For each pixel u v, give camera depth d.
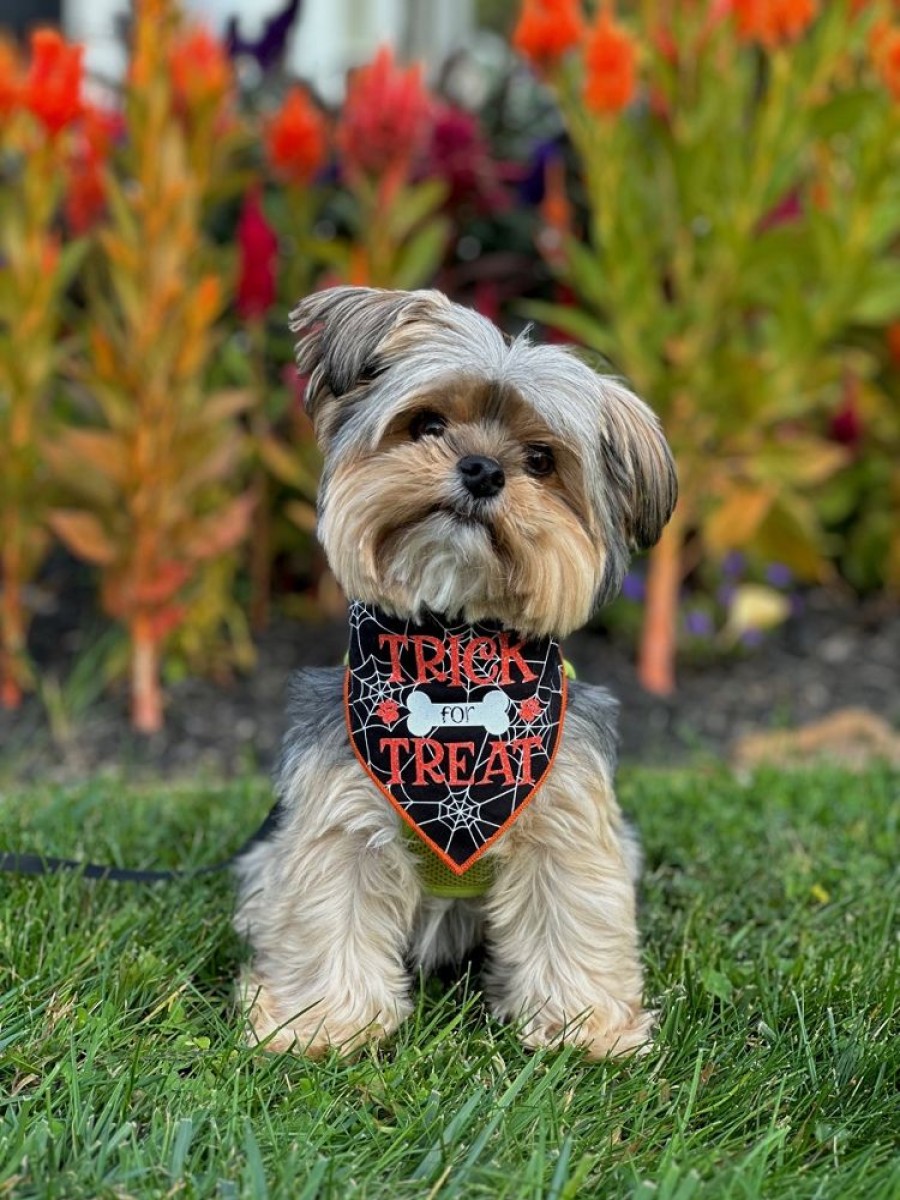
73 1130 0.69
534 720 0.81
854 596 1.84
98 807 1.10
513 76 1.85
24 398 1.36
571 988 0.83
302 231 1.54
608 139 1.40
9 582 1.43
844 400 1.72
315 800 0.82
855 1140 0.73
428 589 0.80
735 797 1.20
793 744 1.42
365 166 1.48
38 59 1.26
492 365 0.81
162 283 1.32
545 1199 0.67
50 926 0.88
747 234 1.42
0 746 1.38
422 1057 0.78
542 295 1.74
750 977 0.87
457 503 0.79
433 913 0.87
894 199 1.45
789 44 1.40
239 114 1.65
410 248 1.48
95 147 1.40
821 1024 0.81
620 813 0.89
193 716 1.45
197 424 1.38
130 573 1.40
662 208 1.48
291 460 1.51
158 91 1.31
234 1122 0.70
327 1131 0.70
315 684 0.86
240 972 0.87
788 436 1.60
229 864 0.97
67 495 1.45
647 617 1.56
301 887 0.82
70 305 1.63
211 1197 0.66
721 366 1.45
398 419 0.82
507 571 0.80
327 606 1.68
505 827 0.80
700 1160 0.69
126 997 0.81
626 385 0.90
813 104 1.39
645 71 1.46
